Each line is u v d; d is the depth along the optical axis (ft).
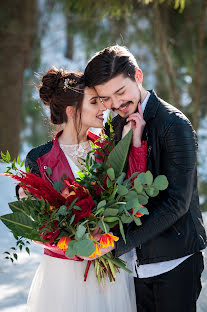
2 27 28.60
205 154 31.65
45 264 8.79
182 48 31.42
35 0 30.76
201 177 30.40
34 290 8.95
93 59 8.49
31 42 30.63
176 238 8.57
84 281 8.70
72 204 7.73
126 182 8.04
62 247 7.72
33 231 7.89
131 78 8.39
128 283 9.34
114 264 8.67
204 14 28.40
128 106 8.56
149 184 7.68
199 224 8.85
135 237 8.25
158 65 33.04
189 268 8.80
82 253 7.29
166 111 8.40
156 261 8.63
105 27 31.37
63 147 8.96
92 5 24.14
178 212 8.16
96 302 8.74
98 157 8.66
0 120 28.22
